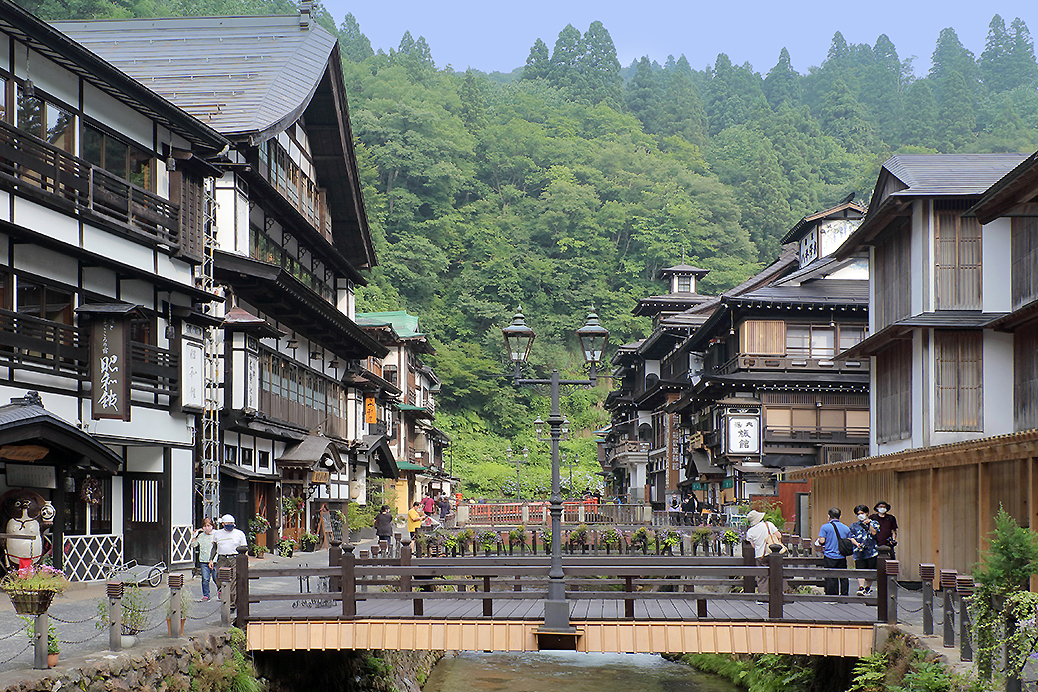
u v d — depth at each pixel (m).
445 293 105.25
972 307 26.16
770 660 19.80
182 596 13.81
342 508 41.69
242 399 27.48
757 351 41.03
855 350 30.53
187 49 34.97
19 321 18.22
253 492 30.00
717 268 111.06
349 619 15.15
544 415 96.44
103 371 19.38
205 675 13.25
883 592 14.95
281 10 108.00
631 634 14.89
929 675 11.75
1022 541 11.41
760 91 173.62
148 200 22.20
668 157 130.25
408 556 16.75
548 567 15.53
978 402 25.75
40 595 10.77
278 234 32.97
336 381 40.50
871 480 25.38
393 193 108.06
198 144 24.47
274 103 30.41
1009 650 10.80
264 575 15.37
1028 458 16.92
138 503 22.66
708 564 16.89
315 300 30.95
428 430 67.19
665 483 58.38
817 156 139.38
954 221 26.45
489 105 141.25
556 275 107.75
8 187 17.75
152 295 22.61
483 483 84.88
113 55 34.50
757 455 40.16
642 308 62.75
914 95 156.50
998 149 141.88
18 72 18.38
